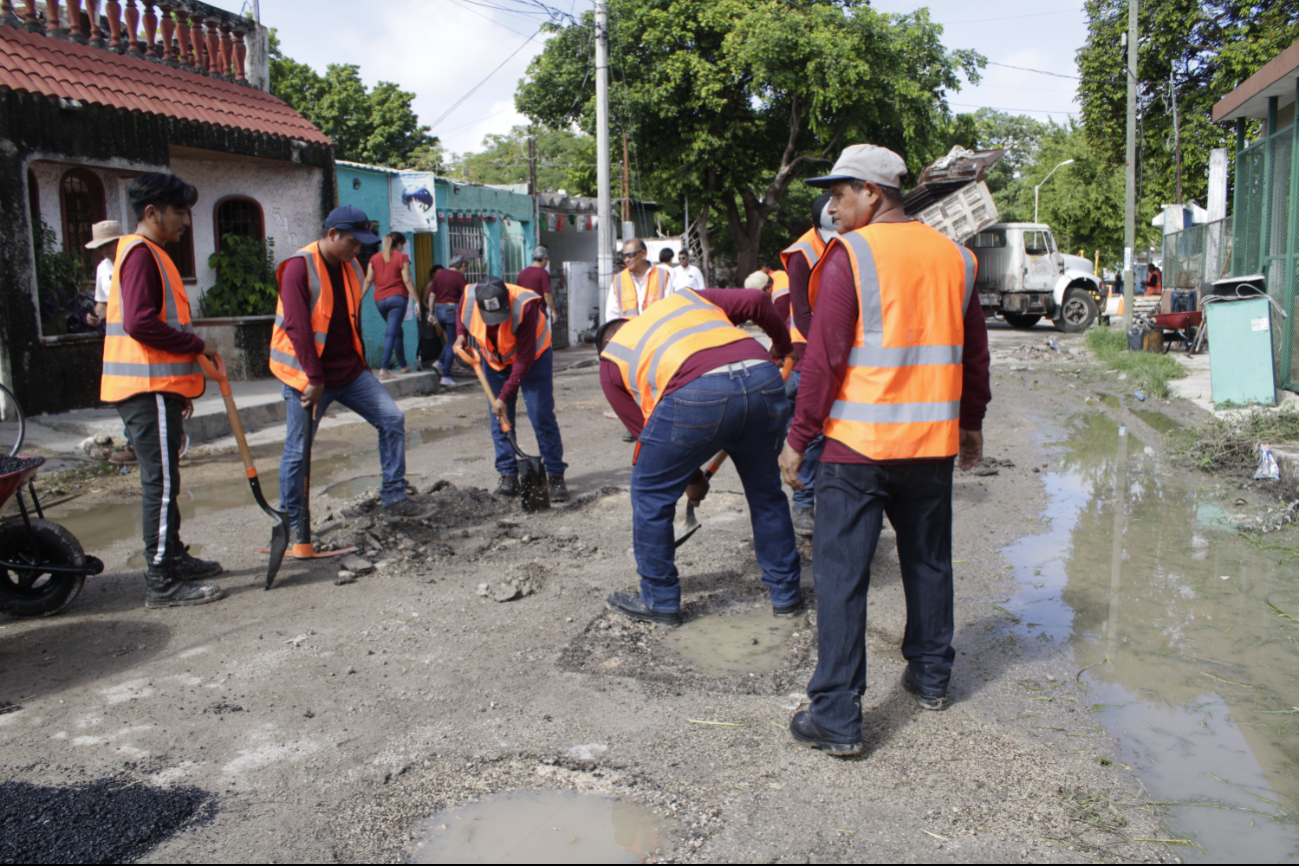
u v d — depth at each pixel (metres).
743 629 3.80
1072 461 7.02
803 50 23.97
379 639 3.73
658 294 8.20
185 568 4.45
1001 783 2.61
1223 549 4.78
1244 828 2.38
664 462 3.62
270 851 2.35
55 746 2.89
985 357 2.86
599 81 16.44
